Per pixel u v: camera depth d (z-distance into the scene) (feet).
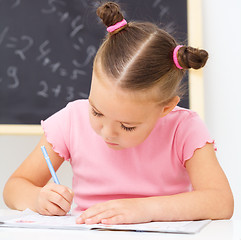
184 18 5.72
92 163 3.82
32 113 5.96
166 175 3.70
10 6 6.02
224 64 5.73
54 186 3.16
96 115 2.98
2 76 6.01
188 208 2.93
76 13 5.96
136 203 2.81
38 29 5.99
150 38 3.02
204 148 3.55
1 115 5.98
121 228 2.45
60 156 3.94
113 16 3.07
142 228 2.45
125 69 2.87
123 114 2.87
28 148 5.91
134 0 5.83
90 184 3.83
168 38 3.13
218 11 5.74
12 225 2.59
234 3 5.72
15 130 5.85
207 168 3.44
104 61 2.94
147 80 2.89
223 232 2.44
